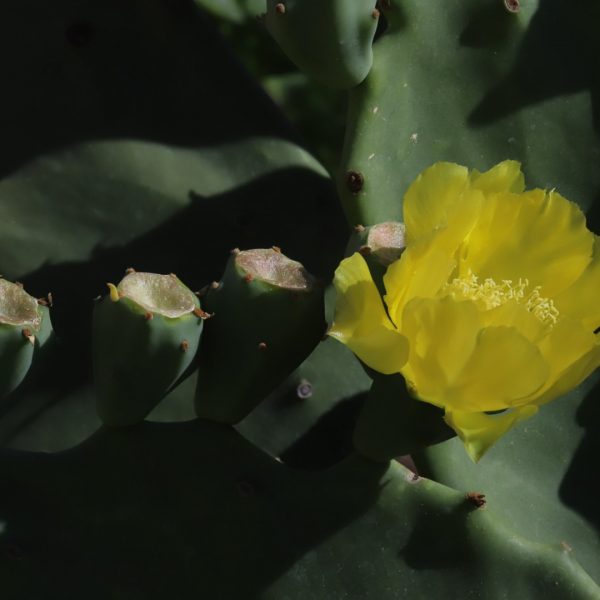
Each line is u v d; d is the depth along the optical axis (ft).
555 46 2.91
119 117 2.98
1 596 2.62
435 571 2.61
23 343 2.53
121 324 2.50
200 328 2.52
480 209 2.49
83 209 2.95
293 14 2.68
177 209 2.97
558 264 2.53
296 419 2.94
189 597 2.61
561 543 2.62
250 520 2.61
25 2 2.97
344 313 2.44
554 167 2.92
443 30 2.85
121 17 2.98
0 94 2.96
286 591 2.61
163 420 2.90
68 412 2.93
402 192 2.82
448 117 2.86
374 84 2.77
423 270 2.43
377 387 2.54
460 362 2.40
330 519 2.61
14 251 2.93
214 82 3.02
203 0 3.74
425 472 2.79
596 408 2.88
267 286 2.52
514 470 2.84
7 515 2.61
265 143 3.02
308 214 3.00
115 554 2.61
